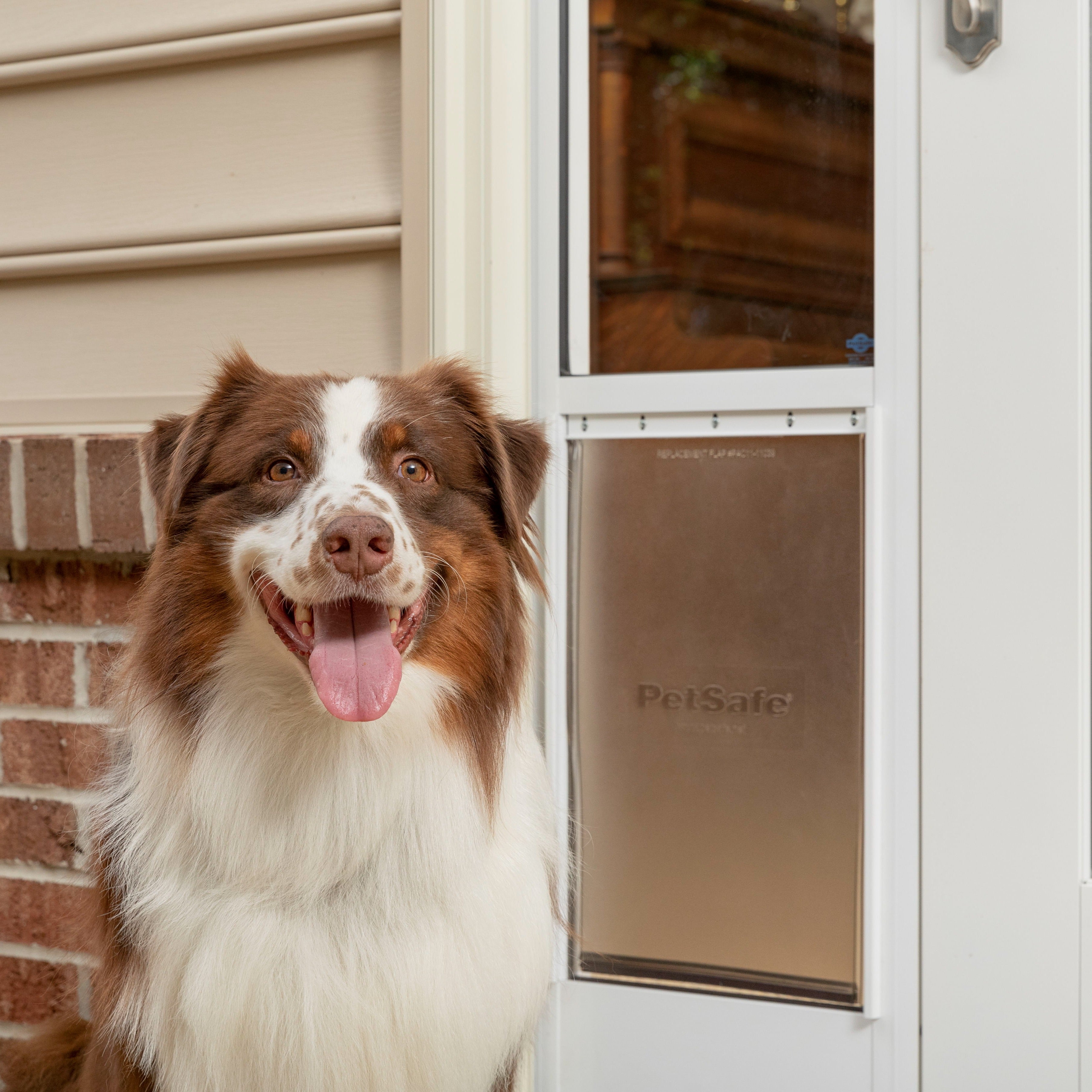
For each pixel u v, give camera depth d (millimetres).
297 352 2119
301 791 1576
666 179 2363
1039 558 1871
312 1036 1501
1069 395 1850
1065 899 1875
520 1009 1641
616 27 2285
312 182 2088
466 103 2002
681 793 2086
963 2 1851
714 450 2053
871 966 1947
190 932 1538
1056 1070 1895
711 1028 2043
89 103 2203
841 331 2098
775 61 2150
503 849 1688
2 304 2283
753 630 2043
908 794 1954
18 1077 1867
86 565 2131
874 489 1943
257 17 2074
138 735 1635
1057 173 1842
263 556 1518
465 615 1667
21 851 2162
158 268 2186
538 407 2146
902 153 1935
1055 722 1868
